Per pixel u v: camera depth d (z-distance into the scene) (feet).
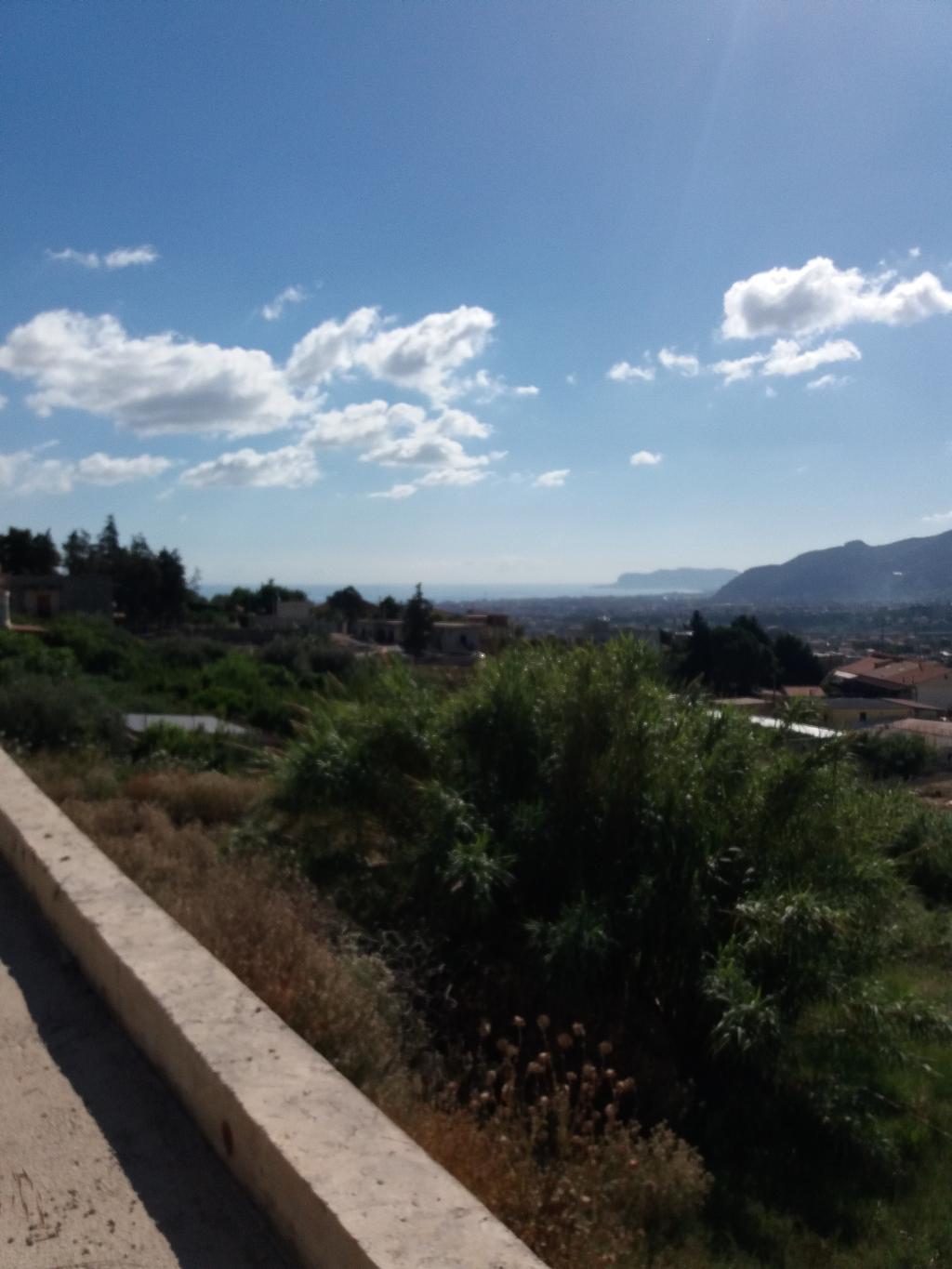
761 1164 17.84
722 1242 15.07
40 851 16.80
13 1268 8.67
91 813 29.32
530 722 24.52
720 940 21.56
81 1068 11.85
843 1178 17.79
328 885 24.58
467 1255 7.48
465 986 20.97
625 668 24.40
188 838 28.04
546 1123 15.03
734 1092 19.97
